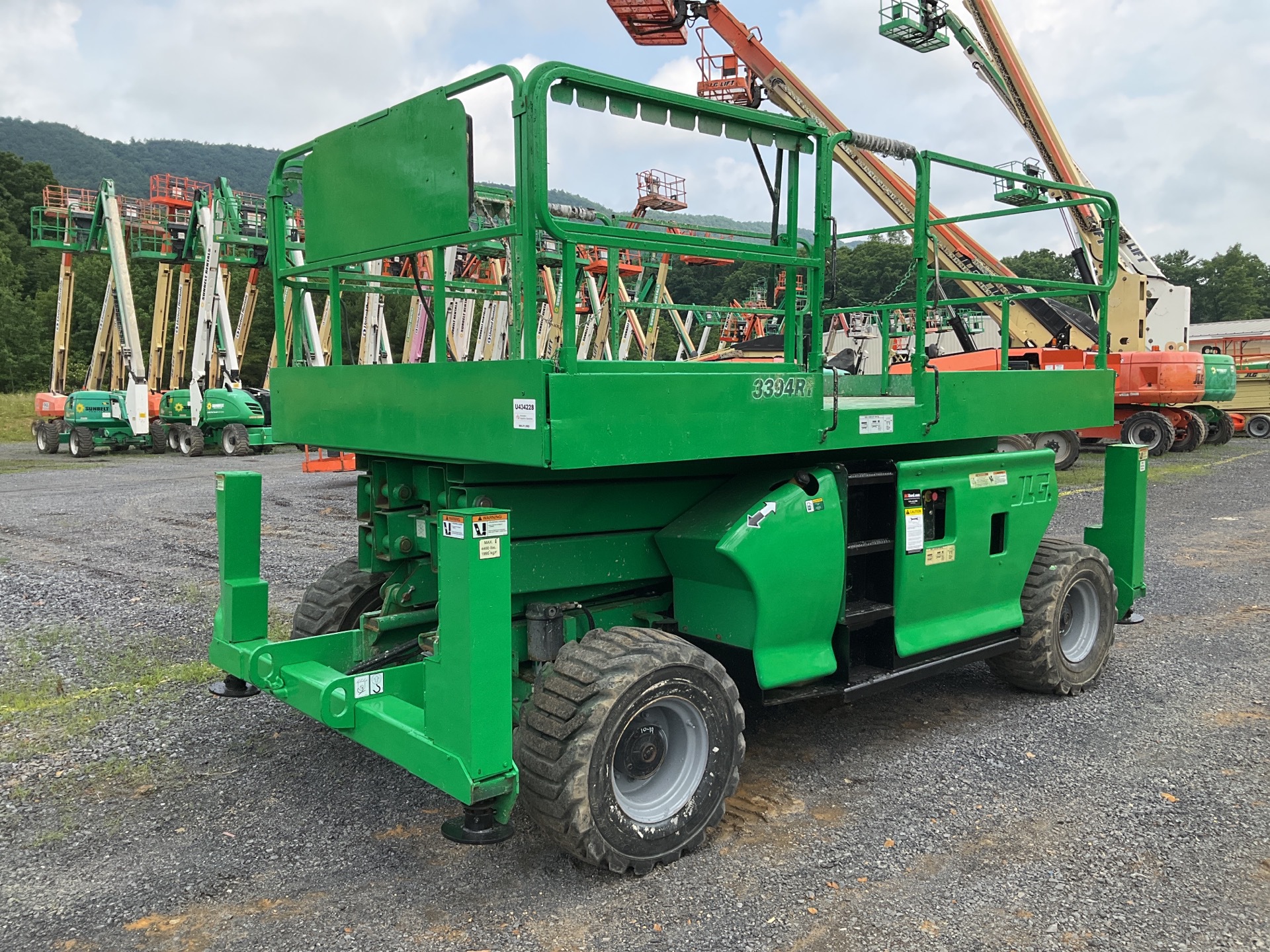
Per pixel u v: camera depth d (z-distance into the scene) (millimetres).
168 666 5355
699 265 6719
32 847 3246
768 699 3646
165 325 26281
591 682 2994
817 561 3676
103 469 17969
